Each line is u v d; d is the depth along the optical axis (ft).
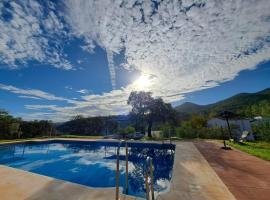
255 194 12.14
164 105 90.74
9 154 46.06
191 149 33.19
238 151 30.37
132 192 17.67
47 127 94.99
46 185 14.84
